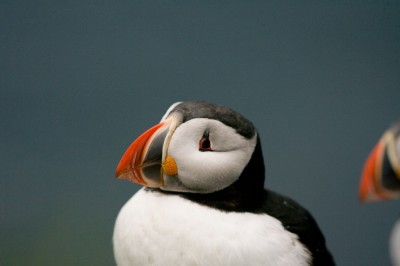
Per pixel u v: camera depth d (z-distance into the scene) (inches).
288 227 197.5
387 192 189.5
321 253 203.5
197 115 192.2
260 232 189.2
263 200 203.2
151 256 187.8
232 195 195.5
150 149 191.2
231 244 184.9
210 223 187.8
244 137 194.5
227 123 192.9
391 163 187.3
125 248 193.3
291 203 209.2
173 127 191.9
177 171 192.2
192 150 191.6
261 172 201.6
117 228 199.5
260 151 201.3
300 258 192.5
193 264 184.4
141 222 191.9
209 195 195.5
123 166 192.1
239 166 194.4
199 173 191.6
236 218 191.0
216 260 183.6
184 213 189.5
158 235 187.9
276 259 187.2
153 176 193.5
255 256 184.7
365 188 190.5
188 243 185.2
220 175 192.7
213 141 193.2
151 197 198.4
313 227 206.7
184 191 196.2
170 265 185.9
